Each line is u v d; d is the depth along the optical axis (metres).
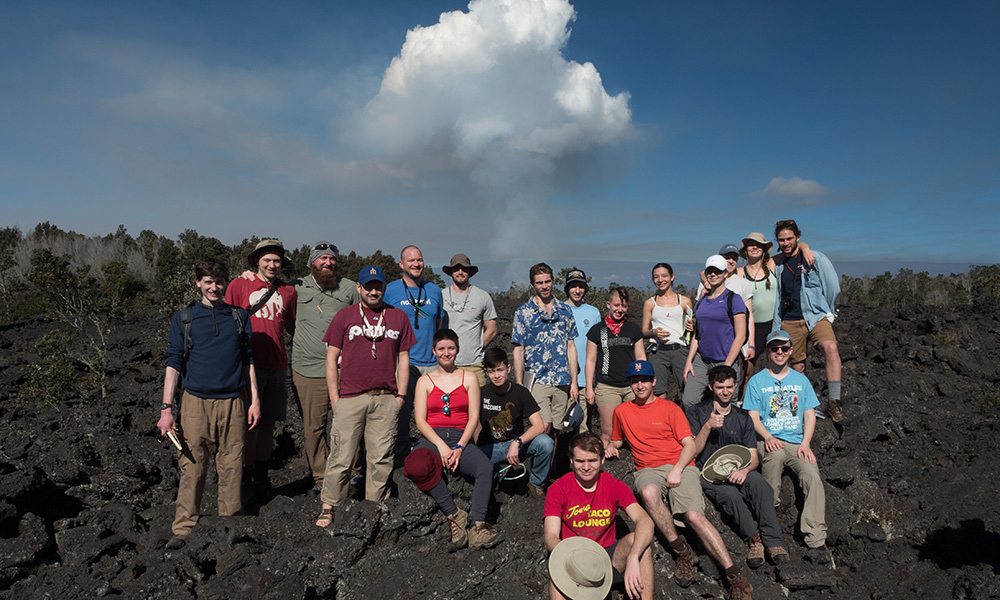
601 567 4.40
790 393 6.17
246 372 5.14
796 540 6.07
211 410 4.89
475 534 5.22
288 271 8.27
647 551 4.68
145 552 4.78
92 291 11.21
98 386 8.43
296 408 7.92
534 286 6.44
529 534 5.38
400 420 6.17
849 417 8.08
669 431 5.70
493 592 5.01
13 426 6.57
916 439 7.91
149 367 9.14
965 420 8.33
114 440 6.06
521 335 6.50
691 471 5.58
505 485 6.33
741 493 5.79
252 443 5.87
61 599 4.12
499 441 5.75
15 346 11.74
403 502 5.28
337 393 5.36
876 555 5.92
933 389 9.53
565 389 6.48
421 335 6.22
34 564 4.51
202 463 4.94
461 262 6.43
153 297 19.12
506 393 5.74
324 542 4.96
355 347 5.29
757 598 5.18
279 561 4.66
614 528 4.91
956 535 5.89
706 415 5.91
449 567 5.08
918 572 5.55
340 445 5.23
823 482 6.59
